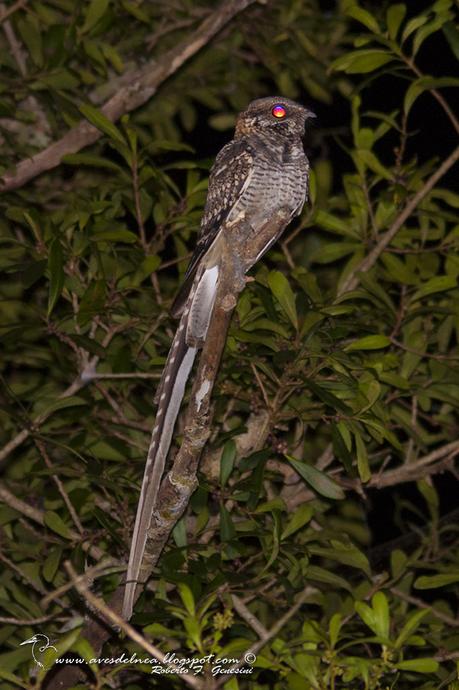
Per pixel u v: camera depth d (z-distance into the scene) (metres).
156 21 15.30
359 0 15.04
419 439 9.90
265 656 7.58
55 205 13.34
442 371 10.37
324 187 13.66
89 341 9.52
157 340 10.77
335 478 10.49
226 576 8.10
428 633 9.41
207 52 15.26
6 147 13.16
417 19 10.06
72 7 13.34
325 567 11.47
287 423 10.77
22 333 9.94
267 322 9.22
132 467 9.89
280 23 15.02
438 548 10.57
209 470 9.73
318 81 15.57
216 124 15.71
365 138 10.98
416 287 10.60
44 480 10.55
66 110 11.74
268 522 10.12
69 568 6.04
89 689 7.61
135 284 10.03
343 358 8.85
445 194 10.97
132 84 12.97
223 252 9.71
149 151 11.02
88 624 8.38
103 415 10.81
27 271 9.20
